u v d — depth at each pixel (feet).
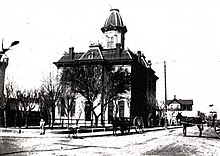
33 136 87.10
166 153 49.14
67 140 76.07
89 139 80.94
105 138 85.25
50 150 51.34
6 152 46.50
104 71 180.24
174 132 111.96
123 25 223.71
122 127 104.78
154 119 232.73
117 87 180.75
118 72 186.19
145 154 47.93
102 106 161.07
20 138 80.33
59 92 138.51
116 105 175.52
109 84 168.04
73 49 209.15
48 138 82.79
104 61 190.29
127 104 186.29
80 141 73.46
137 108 206.39
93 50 198.49
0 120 146.41
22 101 137.39
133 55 208.44
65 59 206.18
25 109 135.85
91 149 54.60
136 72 205.98
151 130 141.08
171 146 57.06
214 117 97.76
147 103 221.05
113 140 77.00
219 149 54.44
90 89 160.15
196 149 53.16
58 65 203.10
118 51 196.54
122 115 186.80
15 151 48.16
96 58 192.75
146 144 64.28
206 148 55.11
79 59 194.29
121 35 221.25
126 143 67.72
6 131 108.78
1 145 57.98
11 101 159.02
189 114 382.42
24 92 152.05
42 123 96.43
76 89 162.30
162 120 224.33
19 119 154.10
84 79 160.15
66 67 181.88
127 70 190.19
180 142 63.62
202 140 71.72
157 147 56.54
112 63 193.98
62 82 157.58
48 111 134.00
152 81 251.39
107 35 222.07
